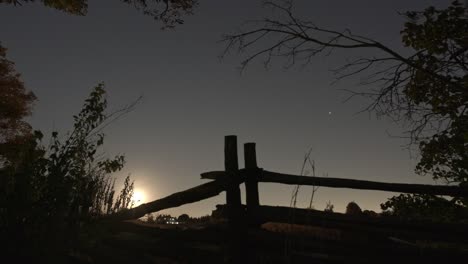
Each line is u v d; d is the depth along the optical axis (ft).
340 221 12.53
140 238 16.84
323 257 12.09
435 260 11.05
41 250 11.75
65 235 12.73
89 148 13.73
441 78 18.97
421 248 11.44
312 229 18.67
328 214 12.76
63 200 12.73
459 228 11.16
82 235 13.39
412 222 11.80
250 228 14.03
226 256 13.51
